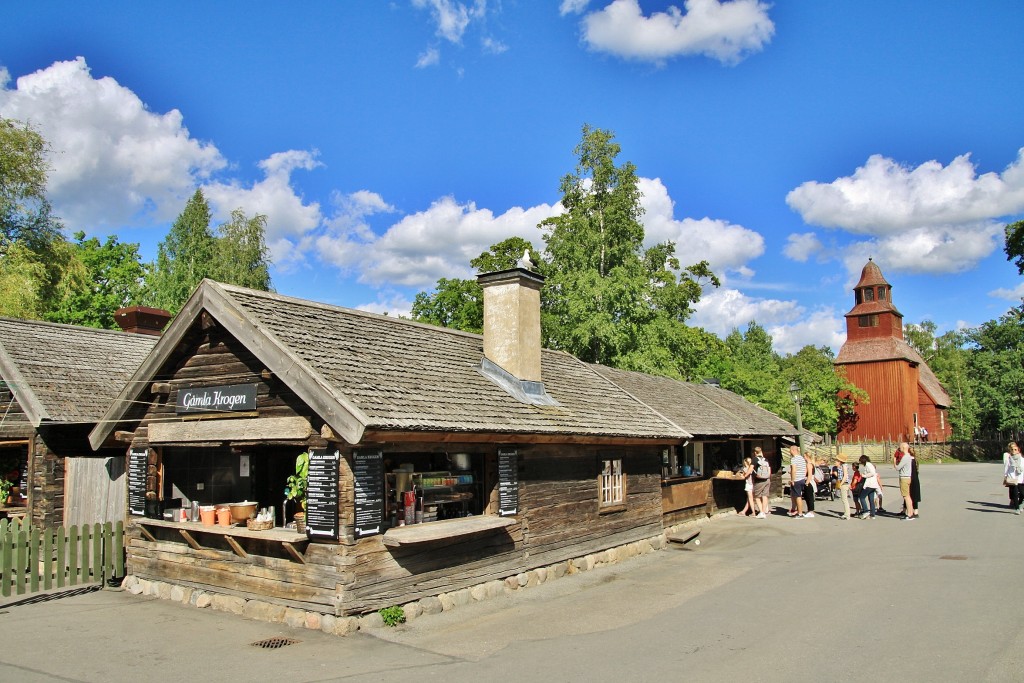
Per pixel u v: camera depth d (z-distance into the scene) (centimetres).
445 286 4497
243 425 947
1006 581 1120
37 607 986
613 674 716
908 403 5919
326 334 1034
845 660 753
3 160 2788
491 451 1077
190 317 1011
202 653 780
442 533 920
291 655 770
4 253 2780
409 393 981
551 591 1108
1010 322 6278
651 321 3622
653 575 1247
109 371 1641
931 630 861
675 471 1877
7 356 1487
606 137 3734
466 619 935
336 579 845
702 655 779
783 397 4781
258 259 4869
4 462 1583
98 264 4631
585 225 3562
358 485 860
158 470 1086
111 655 776
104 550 1117
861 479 2020
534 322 1339
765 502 2041
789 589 1118
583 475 1296
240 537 930
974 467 4609
